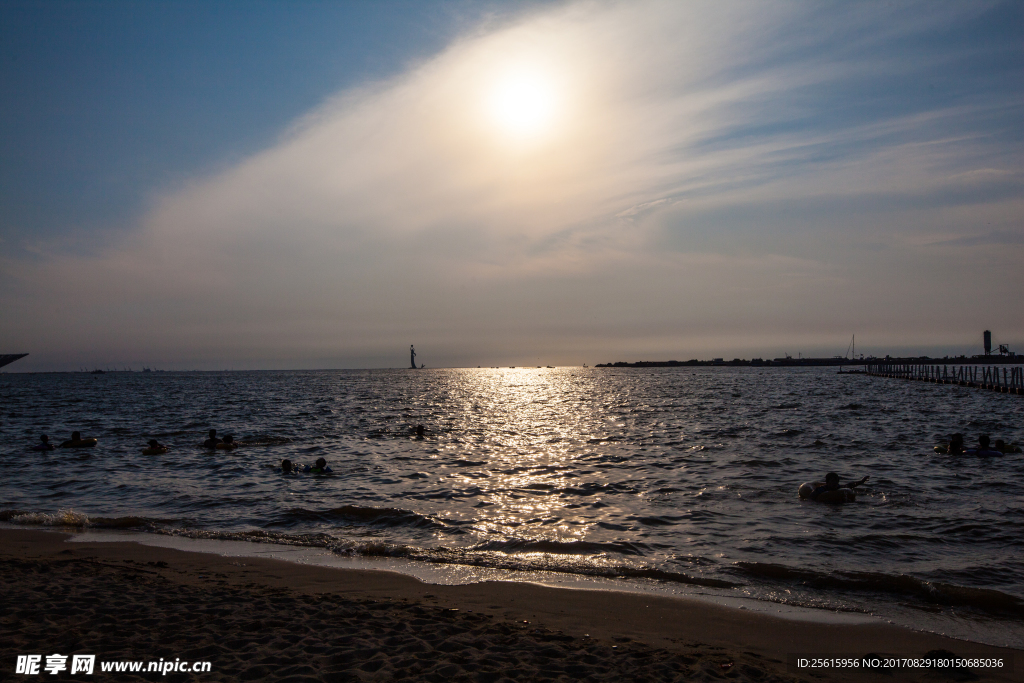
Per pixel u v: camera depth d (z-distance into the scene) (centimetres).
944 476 2052
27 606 872
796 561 1182
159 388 11362
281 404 6391
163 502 1722
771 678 704
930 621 913
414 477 2100
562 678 684
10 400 7469
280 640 771
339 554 1241
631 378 16500
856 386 9400
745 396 7025
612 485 1939
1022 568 1141
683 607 959
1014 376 6750
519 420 4369
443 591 1022
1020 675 743
